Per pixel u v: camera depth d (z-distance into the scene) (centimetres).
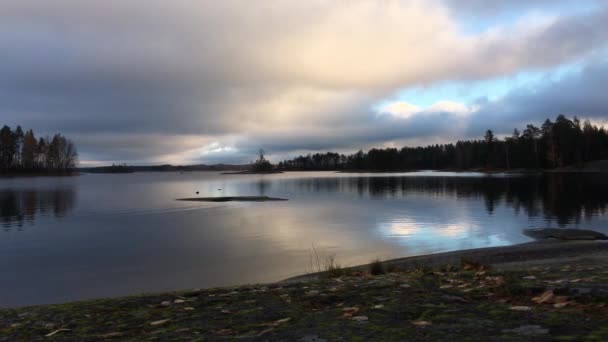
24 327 489
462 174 14938
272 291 608
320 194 7019
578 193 5597
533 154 13650
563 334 320
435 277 653
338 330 377
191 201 6006
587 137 12825
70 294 1404
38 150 15388
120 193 7831
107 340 402
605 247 1920
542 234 2656
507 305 434
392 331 361
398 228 3003
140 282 1559
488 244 2358
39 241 2570
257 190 8731
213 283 1523
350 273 923
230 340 370
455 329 355
